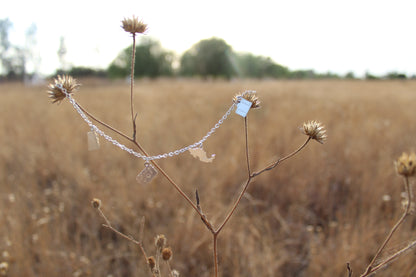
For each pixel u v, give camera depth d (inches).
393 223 112.0
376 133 213.8
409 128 233.5
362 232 111.1
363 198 140.6
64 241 116.5
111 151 195.0
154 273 54.8
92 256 110.4
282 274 109.0
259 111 299.6
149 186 150.2
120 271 108.9
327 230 131.3
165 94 458.6
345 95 433.4
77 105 49.9
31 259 106.6
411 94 407.5
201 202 133.4
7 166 187.9
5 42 1072.8
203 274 105.8
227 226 118.6
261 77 756.0
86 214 135.0
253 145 191.0
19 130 238.4
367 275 51.4
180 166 177.6
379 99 384.5
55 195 147.1
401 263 89.4
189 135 219.0
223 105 329.7
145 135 219.0
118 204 137.3
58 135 226.1
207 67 1096.2
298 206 144.0
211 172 165.5
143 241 118.5
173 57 1241.4
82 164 178.1
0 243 107.1
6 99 400.5
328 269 100.2
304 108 305.1
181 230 118.7
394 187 141.9
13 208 127.7
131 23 50.8
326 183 152.5
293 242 122.2
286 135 207.8
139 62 1198.9
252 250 108.4
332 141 196.7
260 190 154.9
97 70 834.2
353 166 167.6
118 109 314.8
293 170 163.6
